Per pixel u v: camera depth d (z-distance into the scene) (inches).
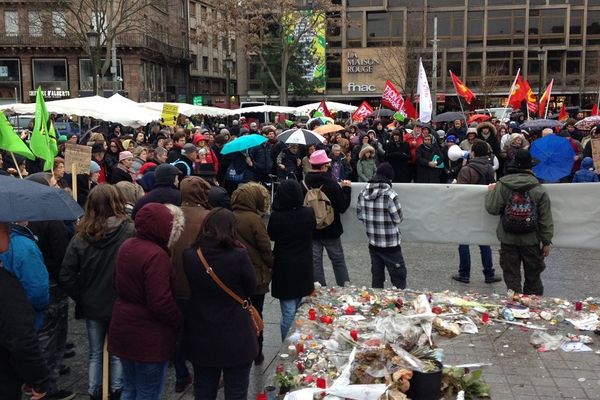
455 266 342.6
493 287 301.3
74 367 215.3
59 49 1766.7
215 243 149.4
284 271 209.6
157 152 406.9
